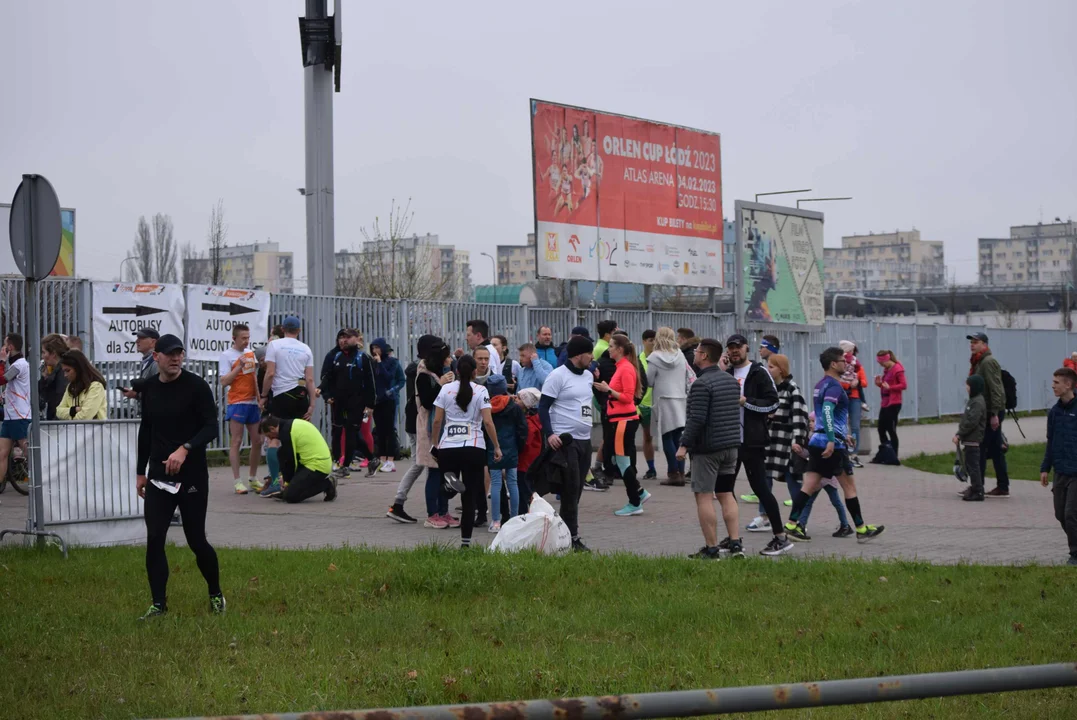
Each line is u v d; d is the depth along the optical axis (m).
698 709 3.18
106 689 5.84
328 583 8.55
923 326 32.94
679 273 26.58
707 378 10.08
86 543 10.50
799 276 28.75
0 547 10.05
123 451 10.77
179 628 7.11
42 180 9.79
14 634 6.95
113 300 17.00
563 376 10.80
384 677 6.04
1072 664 3.39
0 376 13.03
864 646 6.84
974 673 3.36
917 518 13.27
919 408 32.56
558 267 23.62
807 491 11.54
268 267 124.19
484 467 10.86
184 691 5.80
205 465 7.59
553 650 6.69
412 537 11.51
